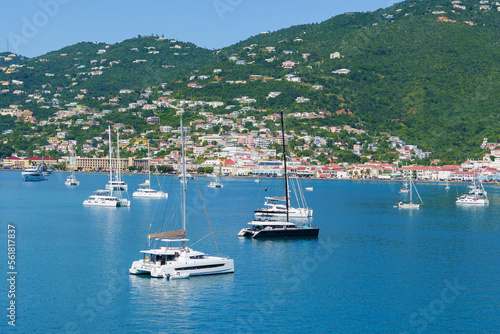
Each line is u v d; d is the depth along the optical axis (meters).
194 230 165.75
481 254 134.88
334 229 174.62
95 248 135.88
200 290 100.81
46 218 191.88
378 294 101.81
